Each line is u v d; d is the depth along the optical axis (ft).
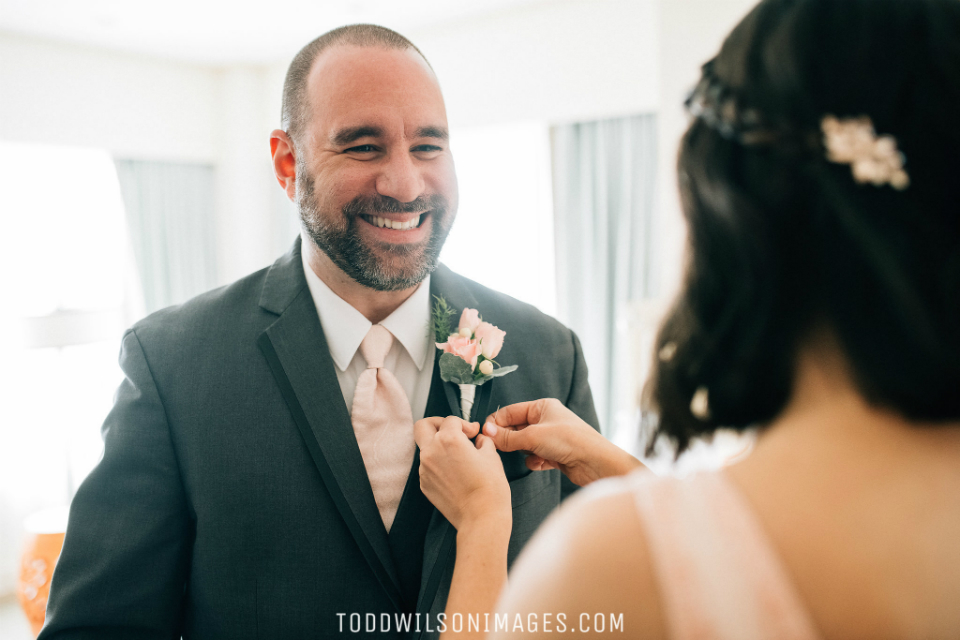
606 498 1.48
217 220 18.39
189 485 2.94
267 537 2.88
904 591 1.23
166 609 2.97
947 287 1.24
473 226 15.60
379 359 3.19
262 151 18.24
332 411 2.98
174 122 16.98
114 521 2.86
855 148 1.27
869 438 1.32
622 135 13.62
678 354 1.52
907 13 1.32
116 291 15.69
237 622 2.87
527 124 14.56
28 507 13.66
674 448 1.56
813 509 1.30
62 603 2.76
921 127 1.26
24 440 13.64
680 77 8.75
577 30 13.56
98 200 15.38
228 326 3.17
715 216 1.41
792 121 1.31
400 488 3.04
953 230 1.25
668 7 8.76
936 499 1.26
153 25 14.10
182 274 17.39
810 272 1.32
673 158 1.62
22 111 14.02
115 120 15.67
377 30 3.01
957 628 1.21
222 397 2.98
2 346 13.51
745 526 1.30
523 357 3.53
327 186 2.93
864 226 1.25
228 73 17.70
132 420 2.96
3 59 13.79
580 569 1.35
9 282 13.70
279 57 16.93
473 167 15.53
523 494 3.25
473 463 2.65
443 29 15.24
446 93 15.39
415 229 3.05
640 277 13.50
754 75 1.38
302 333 3.11
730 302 1.42
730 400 1.44
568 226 14.39
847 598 1.24
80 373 14.47
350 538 2.89
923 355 1.23
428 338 3.34
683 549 1.30
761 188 1.34
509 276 15.30
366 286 3.09
